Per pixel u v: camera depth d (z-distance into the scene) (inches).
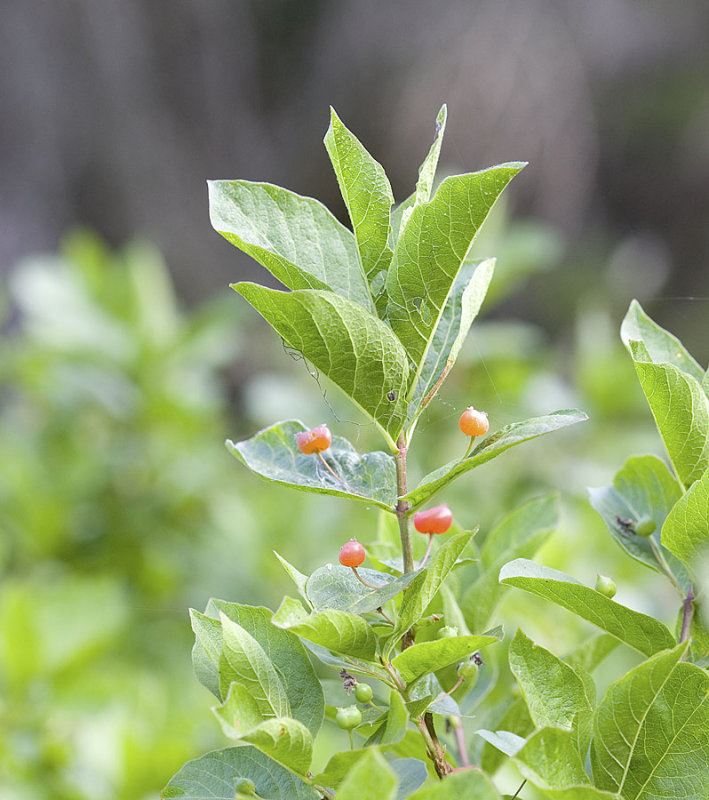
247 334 134.0
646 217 240.7
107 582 59.7
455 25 211.3
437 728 36.3
